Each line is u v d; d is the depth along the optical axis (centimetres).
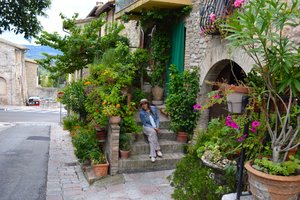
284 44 273
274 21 279
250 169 279
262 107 311
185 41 806
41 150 950
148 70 972
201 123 710
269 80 285
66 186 580
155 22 906
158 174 606
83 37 1060
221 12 586
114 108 608
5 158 820
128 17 975
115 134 605
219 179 409
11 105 3145
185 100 694
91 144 659
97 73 747
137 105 857
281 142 286
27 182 616
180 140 706
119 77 669
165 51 907
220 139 434
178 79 714
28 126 1655
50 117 2362
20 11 540
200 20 659
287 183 257
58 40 1059
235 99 339
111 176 598
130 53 940
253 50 279
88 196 523
